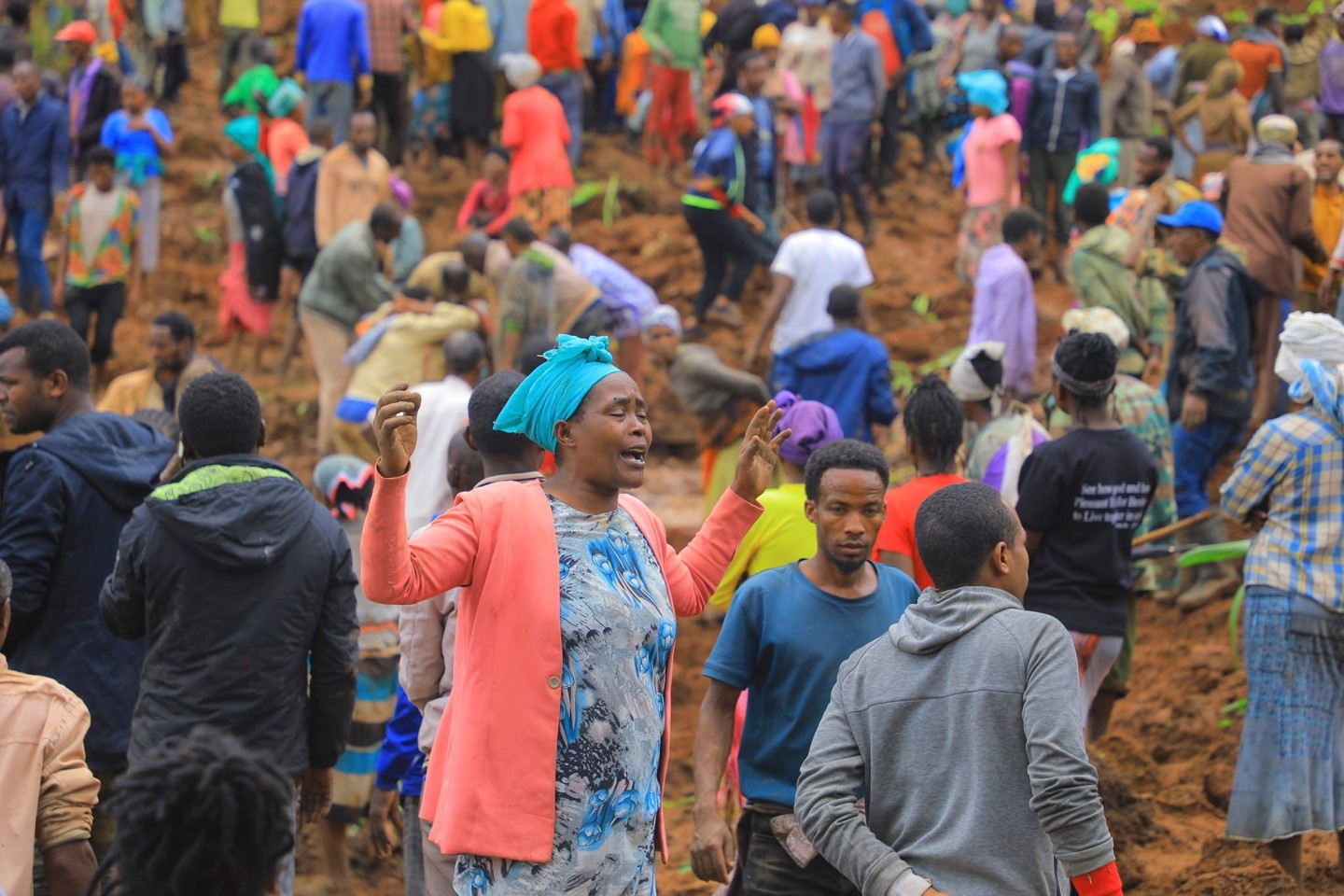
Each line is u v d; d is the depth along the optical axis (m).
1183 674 19.25
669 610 8.73
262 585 11.08
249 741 11.01
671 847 16.61
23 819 8.14
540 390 8.60
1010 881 7.80
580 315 23.81
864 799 8.42
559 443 8.66
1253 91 30.88
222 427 11.33
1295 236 21.80
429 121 35.72
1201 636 20.33
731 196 28.06
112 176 27.69
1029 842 7.86
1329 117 34.09
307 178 27.88
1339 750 12.79
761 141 29.84
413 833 12.06
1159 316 20.73
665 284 31.95
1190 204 19.70
